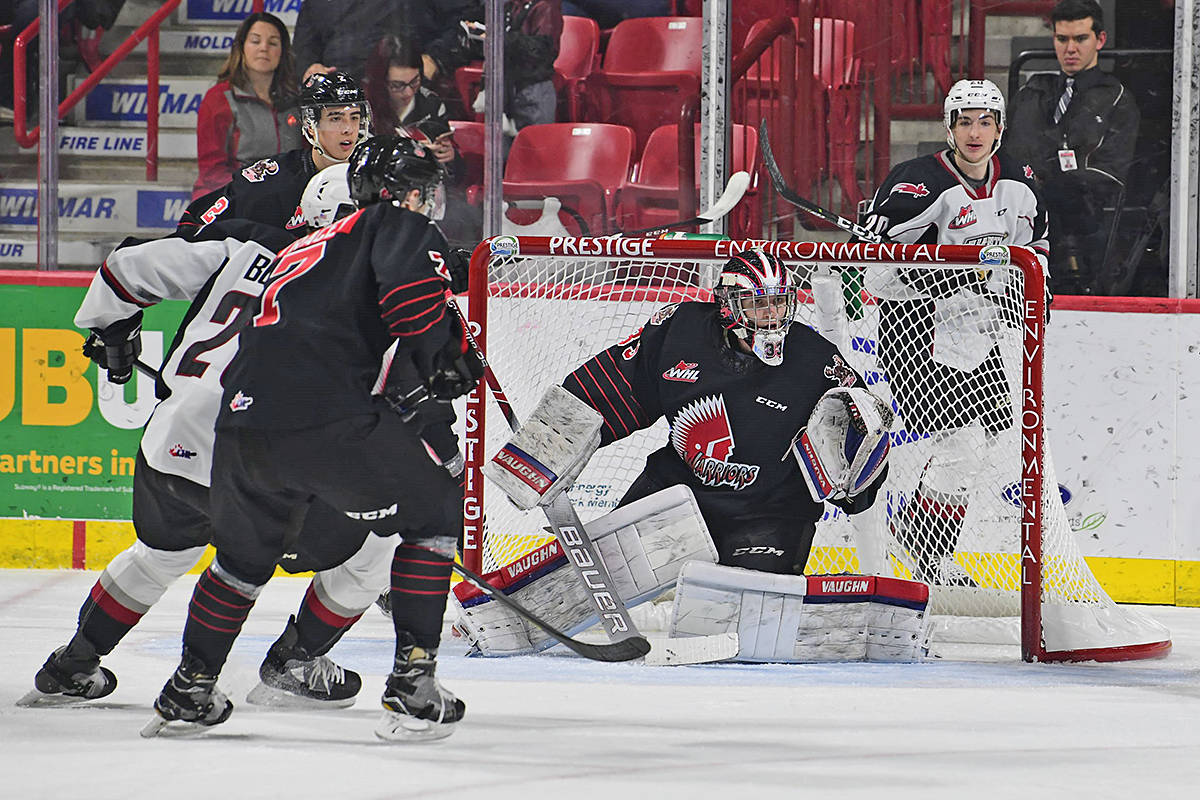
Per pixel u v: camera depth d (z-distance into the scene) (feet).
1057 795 29.96
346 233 33.94
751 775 31.48
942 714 39.42
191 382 37.09
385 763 32.17
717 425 50.29
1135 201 71.20
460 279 43.27
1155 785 30.96
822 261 51.19
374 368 33.60
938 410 60.23
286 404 32.83
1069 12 70.59
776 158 73.46
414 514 34.32
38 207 75.66
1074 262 72.08
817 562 64.64
